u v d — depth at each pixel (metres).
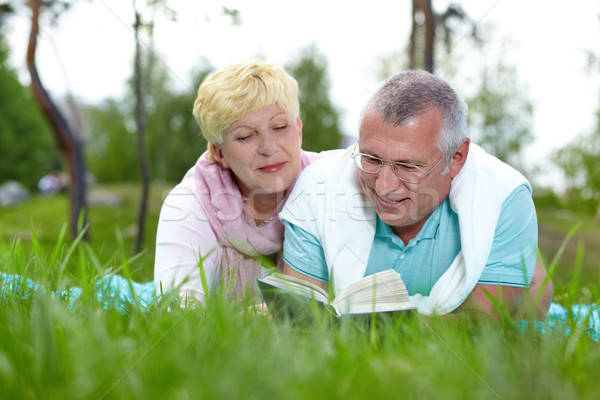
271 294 1.71
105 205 13.05
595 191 12.09
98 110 26.27
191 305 1.77
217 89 2.22
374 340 1.48
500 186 1.99
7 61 22.44
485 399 1.17
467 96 12.99
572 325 1.60
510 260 1.93
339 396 1.13
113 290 2.34
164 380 1.17
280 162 2.30
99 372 1.20
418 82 1.83
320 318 1.56
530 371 1.26
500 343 1.43
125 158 27.31
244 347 1.31
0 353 1.19
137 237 5.29
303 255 2.16
